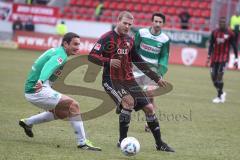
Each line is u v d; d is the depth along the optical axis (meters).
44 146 27.44
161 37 34.34
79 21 104.50
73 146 27.83
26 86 27.75
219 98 52.00
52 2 118.06
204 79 72.81
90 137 30.95
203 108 46.72
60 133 31.50
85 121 36.38
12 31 107.19
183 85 64.12
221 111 45.59
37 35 104.56
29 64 76.44
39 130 32.06
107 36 27.98
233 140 32.44
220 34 51.75
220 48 51.94
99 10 112.00
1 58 83.31
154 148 28.59
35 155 25.09
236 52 53.09
